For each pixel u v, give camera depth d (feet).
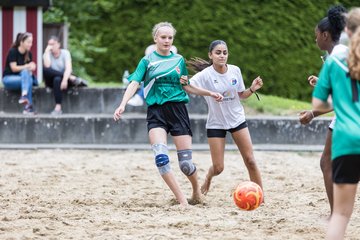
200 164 112.57
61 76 137.39
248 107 142.82
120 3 168.76
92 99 140.46
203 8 164.14
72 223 65.31
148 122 74.79
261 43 163.53
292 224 65.00
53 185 91.20
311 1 165.58
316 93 49.62
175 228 63.31
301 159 119.24
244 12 164.04
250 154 77.00
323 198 80.23
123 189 88.38
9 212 71.56
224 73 75.46
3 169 105.91
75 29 171.83
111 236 59.62
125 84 146.51
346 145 47.21
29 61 138.21
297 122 132.05
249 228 63.21
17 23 155.84
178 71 73.87
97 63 169.37
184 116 74.59
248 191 65.26
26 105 136.77
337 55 49.21
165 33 73.67
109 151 127.75
